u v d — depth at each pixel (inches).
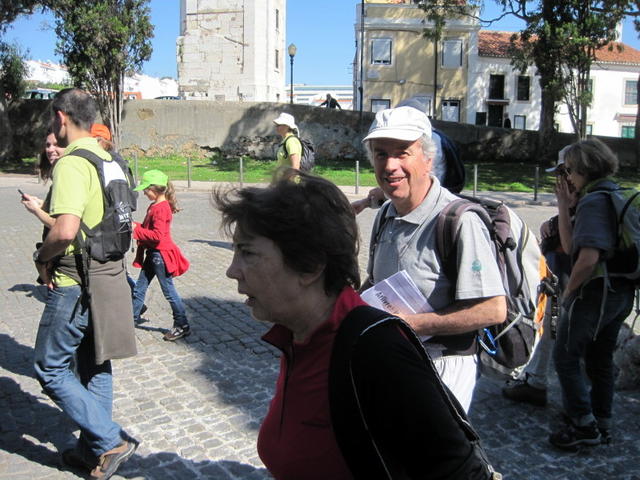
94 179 119.3
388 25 1742.1
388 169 90.2
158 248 208.7
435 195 93.3
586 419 139.1
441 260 90.2
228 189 60.9
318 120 1041.5
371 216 509.0
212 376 184.1
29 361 196.4
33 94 1382.9
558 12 898.1
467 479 52.0
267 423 64.4
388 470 52.5
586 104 918.4
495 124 1862.7
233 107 1053.8
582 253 125.6
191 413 160.1
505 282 93.6
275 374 185.9
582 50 901.2
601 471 132.6
